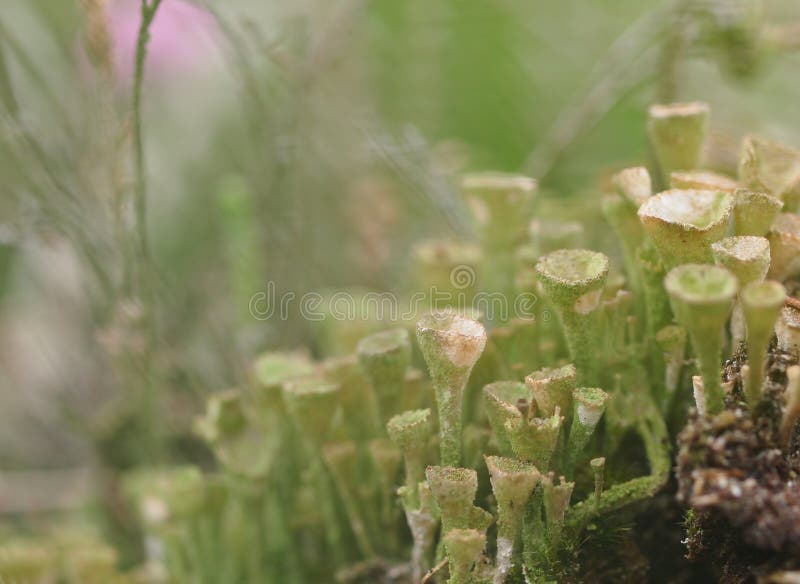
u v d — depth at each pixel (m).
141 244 0.26
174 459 0.29
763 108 0.39
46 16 0.38
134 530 0.33
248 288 0.30
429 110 0.45
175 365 0.28
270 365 0.25
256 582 0.26
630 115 0.37
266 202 0.30
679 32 0.29
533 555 0.22
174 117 0.49
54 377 0.39
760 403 0.22
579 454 0.23
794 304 0.22
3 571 0.27
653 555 0.24
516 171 0.43
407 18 0.45
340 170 0.40
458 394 0.22
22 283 0.46
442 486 0.22
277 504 0.25
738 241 0.22
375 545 0.24
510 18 0.45
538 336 0.24
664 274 0.23
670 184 0.24
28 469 0.39
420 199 0.31
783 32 0.29
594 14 0.45
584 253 0.23
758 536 0.21
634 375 0.23
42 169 0.27
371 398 0.24
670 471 0.23
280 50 0.29
